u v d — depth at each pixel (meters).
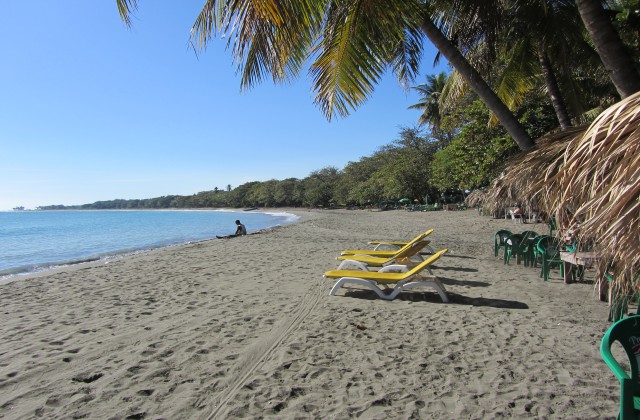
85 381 3.89
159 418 3.19
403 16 5.49
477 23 7.13
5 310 7.09
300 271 10.03
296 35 4.31
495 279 8.11
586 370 3.84
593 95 13.24
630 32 10.43
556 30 7.38
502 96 10.01
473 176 17.58
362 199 60.31
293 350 4.55
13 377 4.01
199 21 4.55
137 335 5.27
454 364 4.08
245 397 3.49
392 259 8.38
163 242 27.36
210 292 7.90
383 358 4.28
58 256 20.69
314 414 3.21
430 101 36.78
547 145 4.06
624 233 1.95
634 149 1.83
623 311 4.93
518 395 3.40
